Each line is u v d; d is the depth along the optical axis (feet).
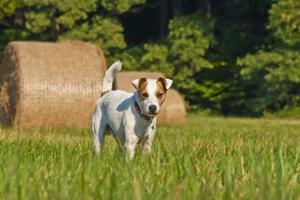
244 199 17.04
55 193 16.87
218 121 92.73
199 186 18.54
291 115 113.70
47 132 46.24
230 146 31.22
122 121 29.45
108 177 19.48
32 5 114.01
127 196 17.15
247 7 127.85
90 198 17.20
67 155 26.03
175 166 22.58
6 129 53.11
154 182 19.26
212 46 119.75
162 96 28.04
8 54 64.23
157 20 143.33
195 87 122.31
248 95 123.95
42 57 61.82
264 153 25.22
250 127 74.28
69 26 116.47
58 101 61.41
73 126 61.93
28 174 19.95
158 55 118.73
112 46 119.14
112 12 120.88
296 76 107.86
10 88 63.98
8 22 129.70
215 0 133.69
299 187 19.03
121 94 30.68
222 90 123.75
